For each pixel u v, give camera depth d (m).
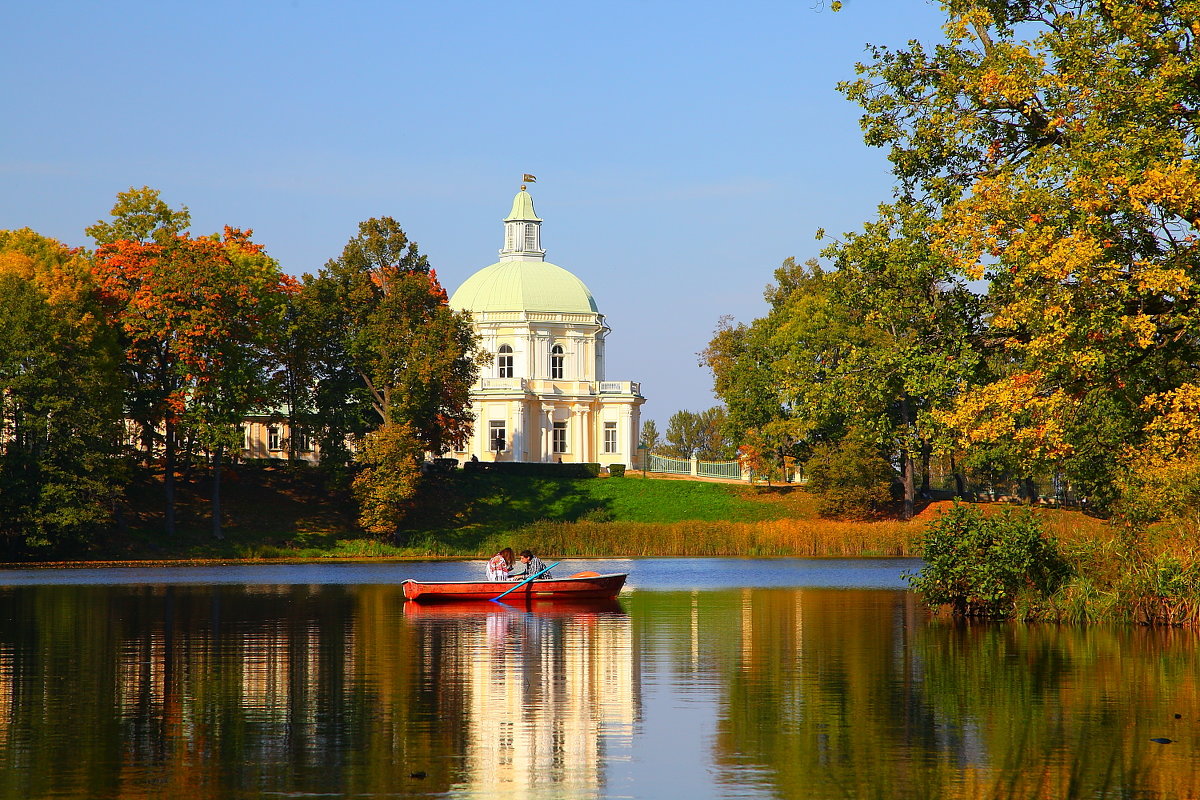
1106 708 26.41
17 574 80.56
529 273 167.88
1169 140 38.19
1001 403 39.75
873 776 20.86
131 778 20.75
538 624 44.81
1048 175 39.62
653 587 66.12
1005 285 41.56
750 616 47.62
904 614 47.81
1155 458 40.31
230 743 23.34
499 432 159.50
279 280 121.56
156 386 107.31
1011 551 44.03
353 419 118.62
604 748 22.91
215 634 41.38
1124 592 42.19
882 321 45.38
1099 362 37.28
